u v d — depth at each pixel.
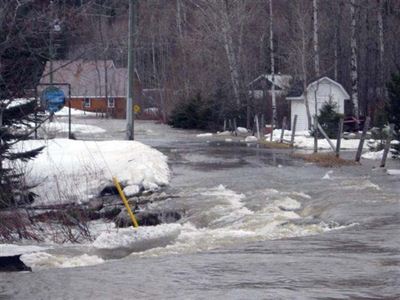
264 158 53.12
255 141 72.62
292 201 31.69
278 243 21.34
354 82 86.19
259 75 97.31
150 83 126.06
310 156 51.41
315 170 44.44
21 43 27.98
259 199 32.72
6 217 27.55
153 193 37.41
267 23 103.38
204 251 20.59
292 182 38.38
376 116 73.12
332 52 104.31
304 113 90.69
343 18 105.25
